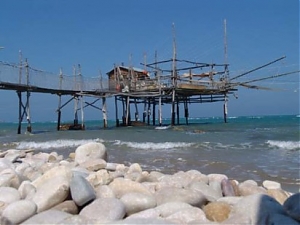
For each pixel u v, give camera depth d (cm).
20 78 2384
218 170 855
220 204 363
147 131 2480
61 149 1520
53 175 450
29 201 359
